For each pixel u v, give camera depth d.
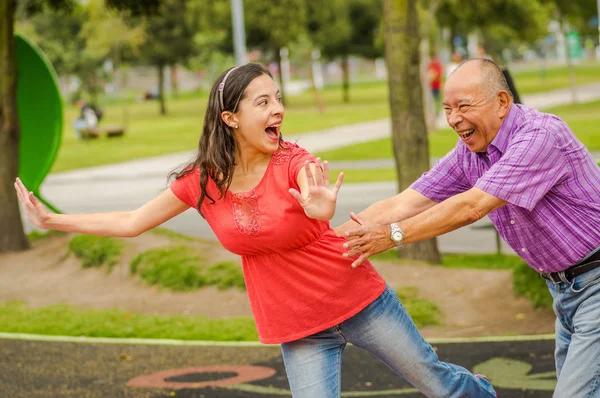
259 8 50.66
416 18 10.86
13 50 12.59
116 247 10.77
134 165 27.02
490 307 8.68
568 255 4.11
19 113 13.35
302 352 4.17
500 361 7.07
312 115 45.97
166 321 8.68
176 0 54.53
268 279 4.09
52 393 6.62
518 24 33.91
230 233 4.05
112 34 47.25
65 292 10.28
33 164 13.37
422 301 8.83
